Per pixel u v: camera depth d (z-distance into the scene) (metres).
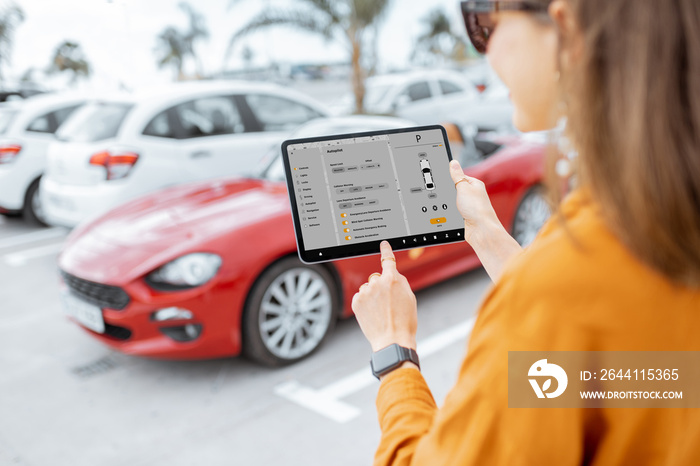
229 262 2.89
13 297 4.70
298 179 1.09
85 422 2.82
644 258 0.45
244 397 2.92
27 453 2.60
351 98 13.50
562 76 0.53
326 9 12.88
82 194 4.99
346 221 1.10
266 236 3.00
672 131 0.44
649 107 0.45
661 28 0.45
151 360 3.40
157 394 3.02
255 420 2.73
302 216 1.09
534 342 0.48
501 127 9.01
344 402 2.83
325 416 2.73
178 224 3.21
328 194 1.10
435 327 3.53
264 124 5.81
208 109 5.48
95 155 4.91
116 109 5.23
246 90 5.82
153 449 2.57
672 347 0.47
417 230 1.11
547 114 0.59
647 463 0.51
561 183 0.53
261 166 4.09
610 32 0.47
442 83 10.80
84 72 15.98
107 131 5.10
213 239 2.94
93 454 2.56
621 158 0.46
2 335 3.92
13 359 3.55
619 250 0.46
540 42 0.57
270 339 3.08
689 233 0.44
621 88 0.46
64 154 5.18
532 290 0.48
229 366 3.24
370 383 2.97
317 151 1.11
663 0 0.45
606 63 0.47
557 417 0.49
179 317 2.85
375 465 0.66
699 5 0.44
